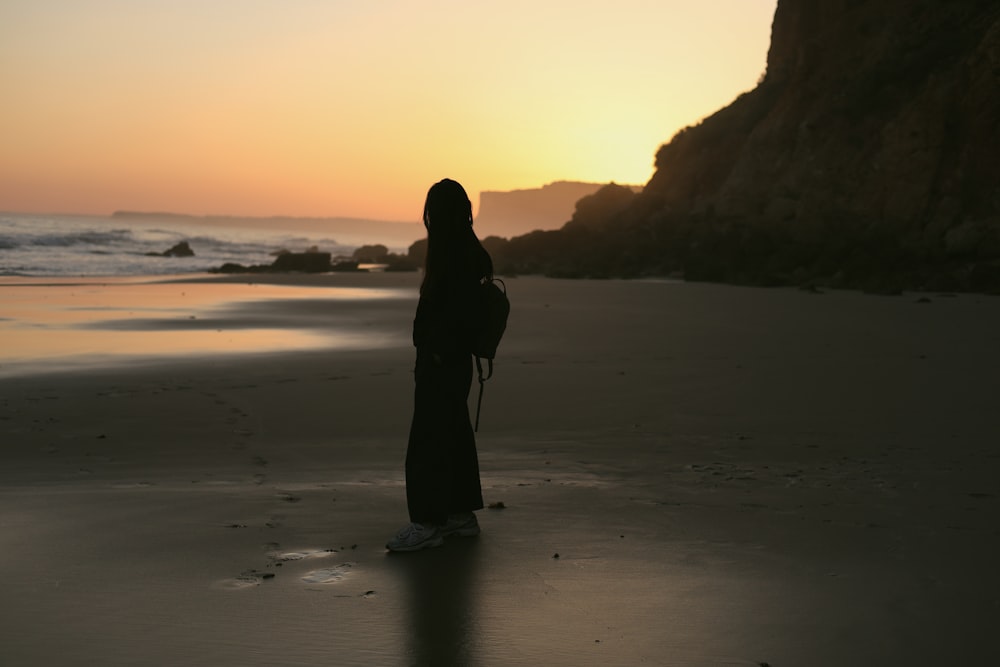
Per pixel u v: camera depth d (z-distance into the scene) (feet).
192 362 38.37
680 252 138.00
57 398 29.37
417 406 13.80
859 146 129.08
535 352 43.04
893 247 112.06
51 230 295.48
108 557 12.48
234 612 10.41
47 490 17.16
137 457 20.98
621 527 14.44
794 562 12.54
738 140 169.17
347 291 93.04
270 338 48.26
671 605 10.82
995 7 132.16
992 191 111.55
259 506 15.69
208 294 84.23
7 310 61.98
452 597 11.07
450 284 13.83
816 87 146.00
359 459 20.81
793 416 26.61
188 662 8.99
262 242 389.39
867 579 11.78
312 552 12.94
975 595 11.15
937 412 27.02
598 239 158.40
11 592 10.98
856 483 17.93
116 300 73.67
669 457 20.89
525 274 145.28
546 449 21.98
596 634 9.91
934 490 17.28
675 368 37.37
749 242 124.06
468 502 13.79
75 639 9.52
